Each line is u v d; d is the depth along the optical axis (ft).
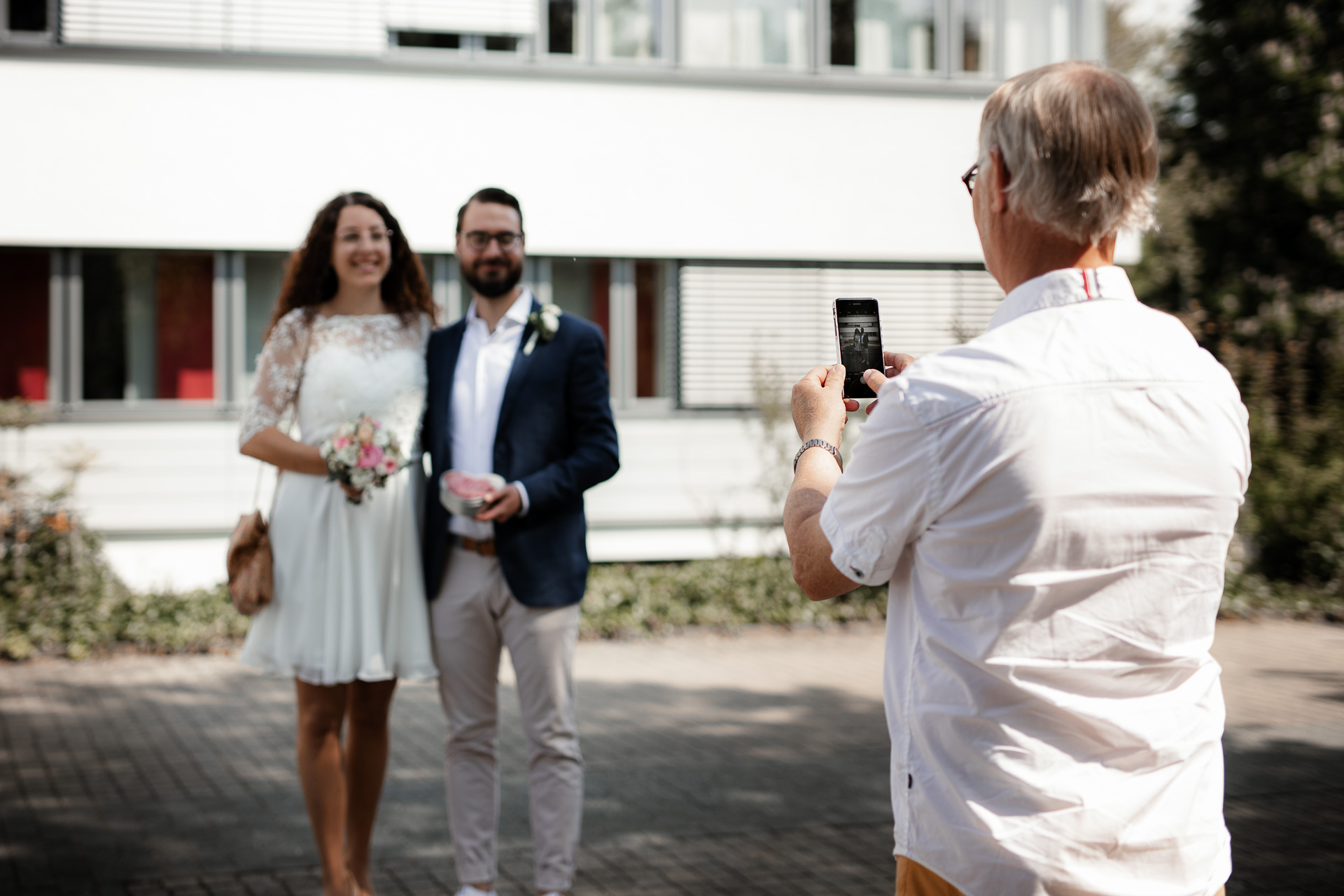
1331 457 36.19
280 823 15.28
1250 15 51.88
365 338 12.07
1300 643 29.35
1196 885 4.84
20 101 32.27
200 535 33.35
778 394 34.60
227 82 33.30
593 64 35.50
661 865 13.91
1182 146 55.36
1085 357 4.75
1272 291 51.49
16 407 29.99
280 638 11.58
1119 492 4.67
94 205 32.71
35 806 15.99
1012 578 4.72
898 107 37.27
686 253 36.17
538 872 11.79
